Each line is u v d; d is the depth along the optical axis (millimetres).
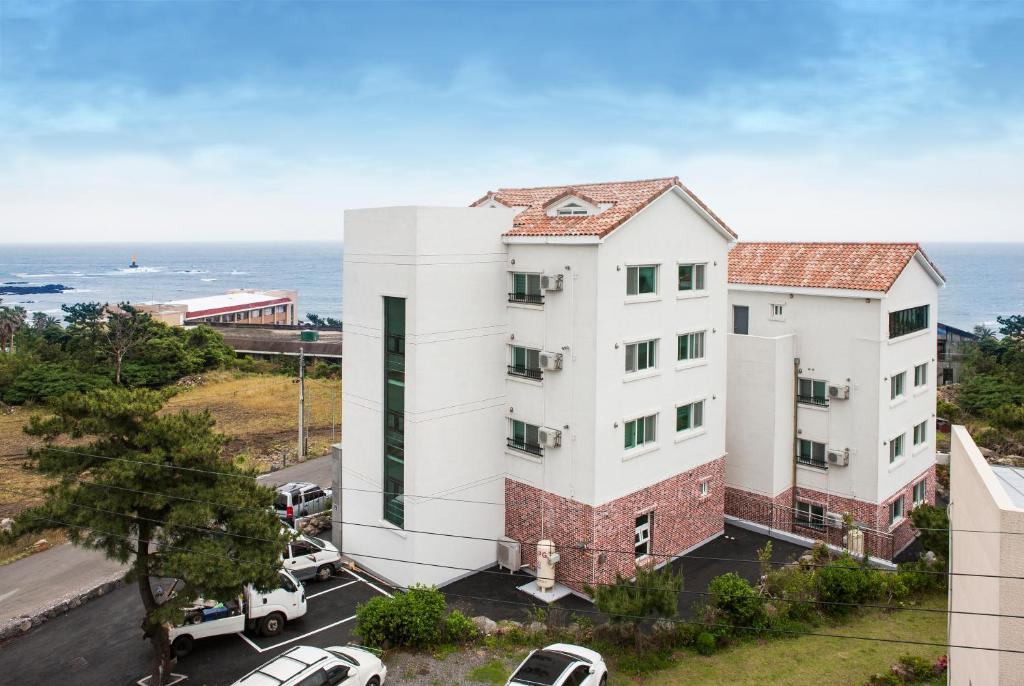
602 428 24156
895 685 18625
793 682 19219
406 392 24422
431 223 23984
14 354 59031
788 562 27359
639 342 25406
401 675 19547
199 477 18734
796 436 30453
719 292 28875
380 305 25344
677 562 27438
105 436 18922
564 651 18859
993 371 62531
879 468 28125
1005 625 11586
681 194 26281
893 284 27750
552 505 25531
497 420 26766
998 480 14180
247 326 96625
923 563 25641
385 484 25984
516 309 26297
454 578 25719
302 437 41688
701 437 28578
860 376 28344
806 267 30531
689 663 20297
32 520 17703
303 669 17172
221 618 21250
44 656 20906
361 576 26406
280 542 18922
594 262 23500
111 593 25031
